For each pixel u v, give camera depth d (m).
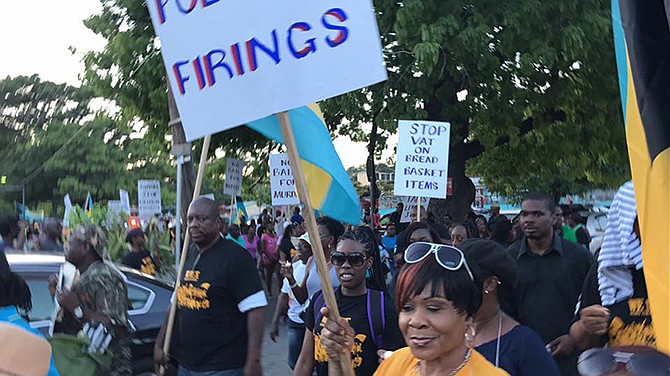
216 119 3.10
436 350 2.10
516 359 2.77
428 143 8.62
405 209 15.05
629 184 3.46
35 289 5.87
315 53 2.84
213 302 4.48
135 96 16.19
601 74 14.69
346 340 2.87
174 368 5.70
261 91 2.96
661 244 2.46
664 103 2.47
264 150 18.61
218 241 4.59
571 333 3.66
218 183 27.09
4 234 11.47
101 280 4.50
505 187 36.69
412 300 2.12
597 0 13.95
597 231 18.88
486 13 13.61
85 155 51.88
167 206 49.47
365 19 2.75
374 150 16.92
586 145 16.80
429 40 12.74
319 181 4.46
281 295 7.43
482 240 2.92
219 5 3.05
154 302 6.46
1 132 54.16
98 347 4.38
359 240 3.98
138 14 15.81
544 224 4.32
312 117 4.31
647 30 2.50
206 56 3.11
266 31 2.94
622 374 1.42
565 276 4.29
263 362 9.12
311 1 2.84
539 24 13.58
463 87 14.93
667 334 2.43
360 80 2.76
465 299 2.11
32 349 1.84
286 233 13.41
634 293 3.49
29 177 52.22
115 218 14.77
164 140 17.34
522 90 15.01
